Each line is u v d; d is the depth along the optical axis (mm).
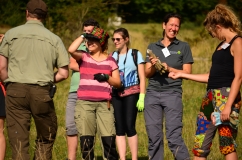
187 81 36125
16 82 15680
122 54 18562
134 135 18422
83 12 48688
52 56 15922
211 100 15094
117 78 17016
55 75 16203
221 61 14875
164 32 18062
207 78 16281
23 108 15828
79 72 18328
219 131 14867
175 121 17438
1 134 17172
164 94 17594
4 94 16891
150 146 17641
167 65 17578
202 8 103438
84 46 18281
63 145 21094
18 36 15828
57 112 26547
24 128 15859
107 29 50312
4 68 16031
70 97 18438
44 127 16078
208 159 19188
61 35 48969
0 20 51656
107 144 16766
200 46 49250
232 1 85438
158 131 17594
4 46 15930
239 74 14484
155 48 18016
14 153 15789
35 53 15766
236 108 14812
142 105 18203
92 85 16859
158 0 106625
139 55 18484
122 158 18328
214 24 15031
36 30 15898
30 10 16000
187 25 91812
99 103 16891
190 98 30844
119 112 18375
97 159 20156
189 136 21594
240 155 20047
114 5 62656
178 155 17344
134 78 18391
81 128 16750
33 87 15664
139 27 95188
